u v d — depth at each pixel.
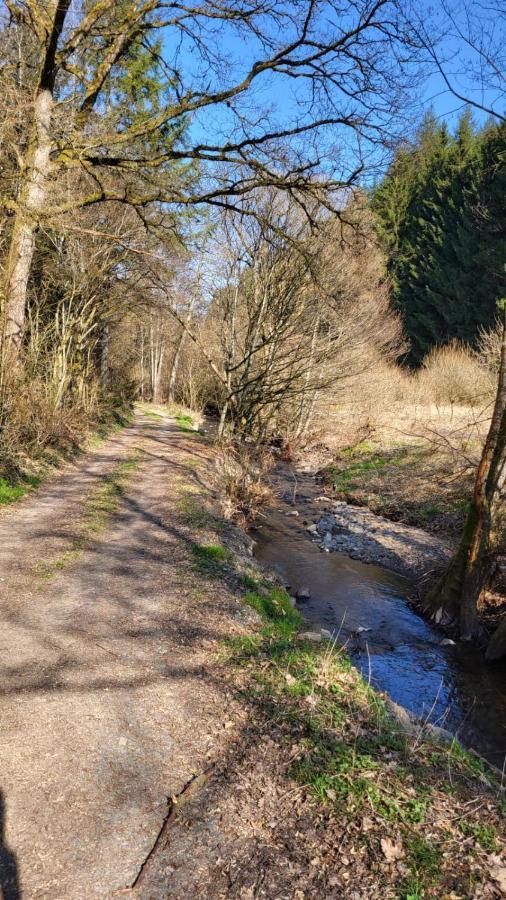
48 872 2.97
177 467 14.73
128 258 17.39
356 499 15.74
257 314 16.19
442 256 34.34
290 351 17.41
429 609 8.80
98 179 12.12
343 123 11.56
